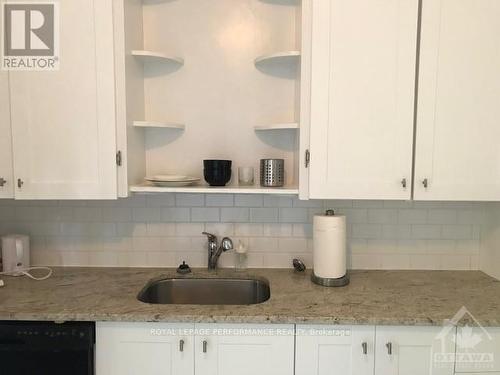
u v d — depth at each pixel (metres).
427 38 1.64
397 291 1.72
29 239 2.01
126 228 2.05
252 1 1.98
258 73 2.00
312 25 1.65
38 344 1.44
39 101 1.68
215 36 1.99
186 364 1.49
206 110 2.01
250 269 2.04
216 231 2.05
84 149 1.70
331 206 2.03
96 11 1.66
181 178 1.81
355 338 1.47
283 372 1.49
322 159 1.68
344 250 1.80
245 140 2.02
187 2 1.98
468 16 1.63
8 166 1.70
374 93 1.66
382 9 1.63
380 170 1.68
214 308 1.51
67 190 1.71
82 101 1.68
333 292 1.70
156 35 1.99
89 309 1.49
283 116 2.00
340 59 1.65
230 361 1.49
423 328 1.47
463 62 1.65
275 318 1.44
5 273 1.91
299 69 1.79
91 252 2.05
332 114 1.66
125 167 1.72
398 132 1.66
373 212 2.04
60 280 1.84
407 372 1.48
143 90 1.99
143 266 2.06
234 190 1.75
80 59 1.67
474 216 2.03
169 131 2.01
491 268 1.94
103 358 1.49
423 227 2.04
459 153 1.67
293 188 1.78
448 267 2.05
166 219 2.05
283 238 2.05
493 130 1.67
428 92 1.65
